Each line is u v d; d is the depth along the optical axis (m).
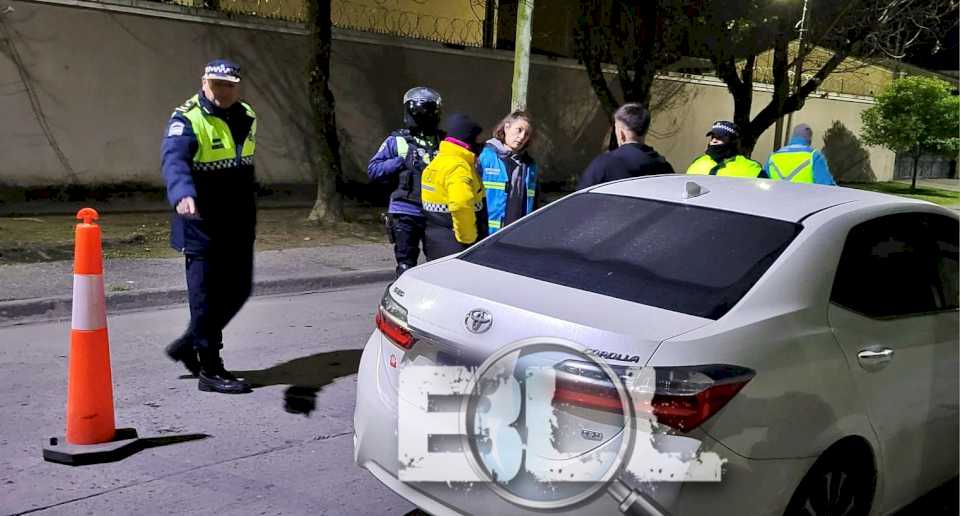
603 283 3.28
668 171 5.48
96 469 4.10
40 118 11.40
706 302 3.07
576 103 17.61
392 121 14.91
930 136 23.91
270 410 5.05
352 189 14.56
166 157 4.69
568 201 4.15
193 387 5.35
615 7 15.65
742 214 3.64
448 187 5.30
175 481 4.03
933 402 3.59
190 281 5.09
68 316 7.03
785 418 2.85
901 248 3.74
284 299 8.14
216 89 4.82
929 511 4.18
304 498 3.95
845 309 3.26
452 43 15.58
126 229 10.56
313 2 11.29
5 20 10.95
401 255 5.95
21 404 4.91
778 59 16.56
